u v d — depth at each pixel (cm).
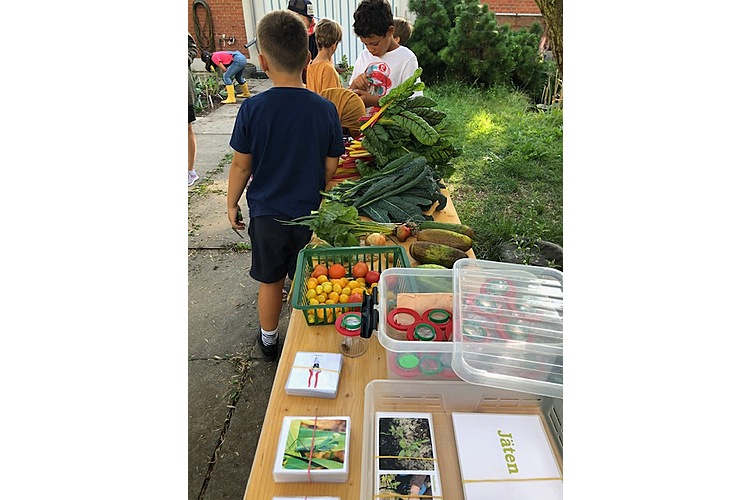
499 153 576
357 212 198
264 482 100
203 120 752
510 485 97
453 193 483
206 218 444
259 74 1051
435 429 112
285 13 196
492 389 116
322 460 100
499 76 838
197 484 210
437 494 95
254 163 213
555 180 510
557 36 402
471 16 809
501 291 131
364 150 251
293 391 120
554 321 120
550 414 114
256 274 233
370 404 113
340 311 147
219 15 1027
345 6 1034
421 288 143
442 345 114
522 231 404
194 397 253
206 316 316
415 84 238
